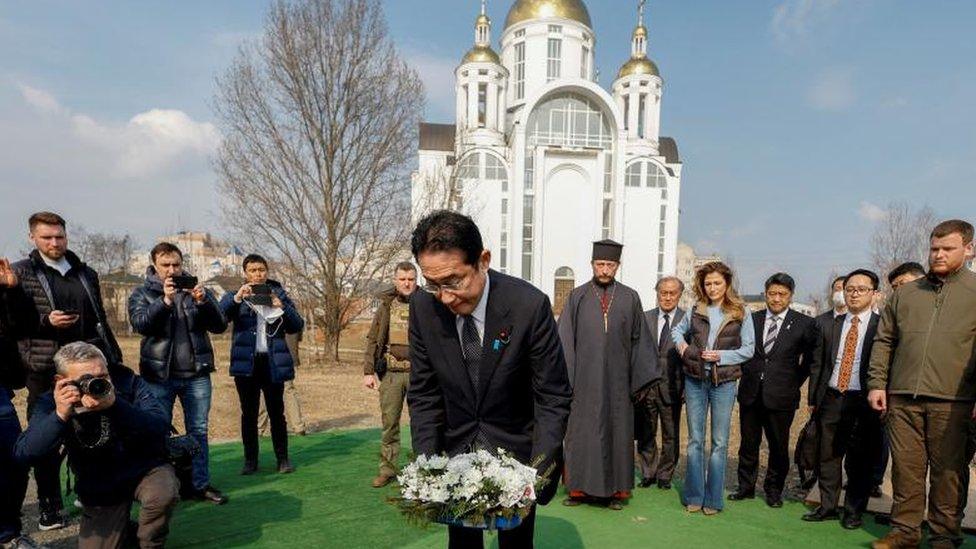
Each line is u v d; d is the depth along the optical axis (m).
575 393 4.39
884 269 21.86
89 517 2.96
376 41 16.23
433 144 32.69
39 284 3.71
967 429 3.40
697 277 4.49
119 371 3.19
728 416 4.25
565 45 34.19
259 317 4.98
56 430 2.70
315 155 16.11
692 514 4.29
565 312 4.58
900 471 3.61
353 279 16.95
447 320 2.06
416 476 1.90
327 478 4.99
